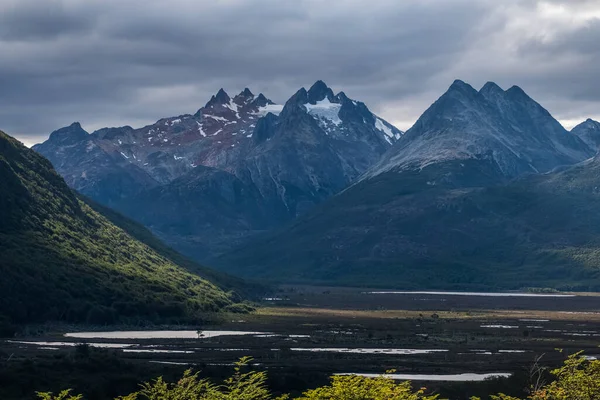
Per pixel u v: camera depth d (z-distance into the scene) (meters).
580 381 110.38
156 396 122.00
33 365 189.75
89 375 189.88
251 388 114.50
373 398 105.50
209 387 121.44
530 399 117.19
